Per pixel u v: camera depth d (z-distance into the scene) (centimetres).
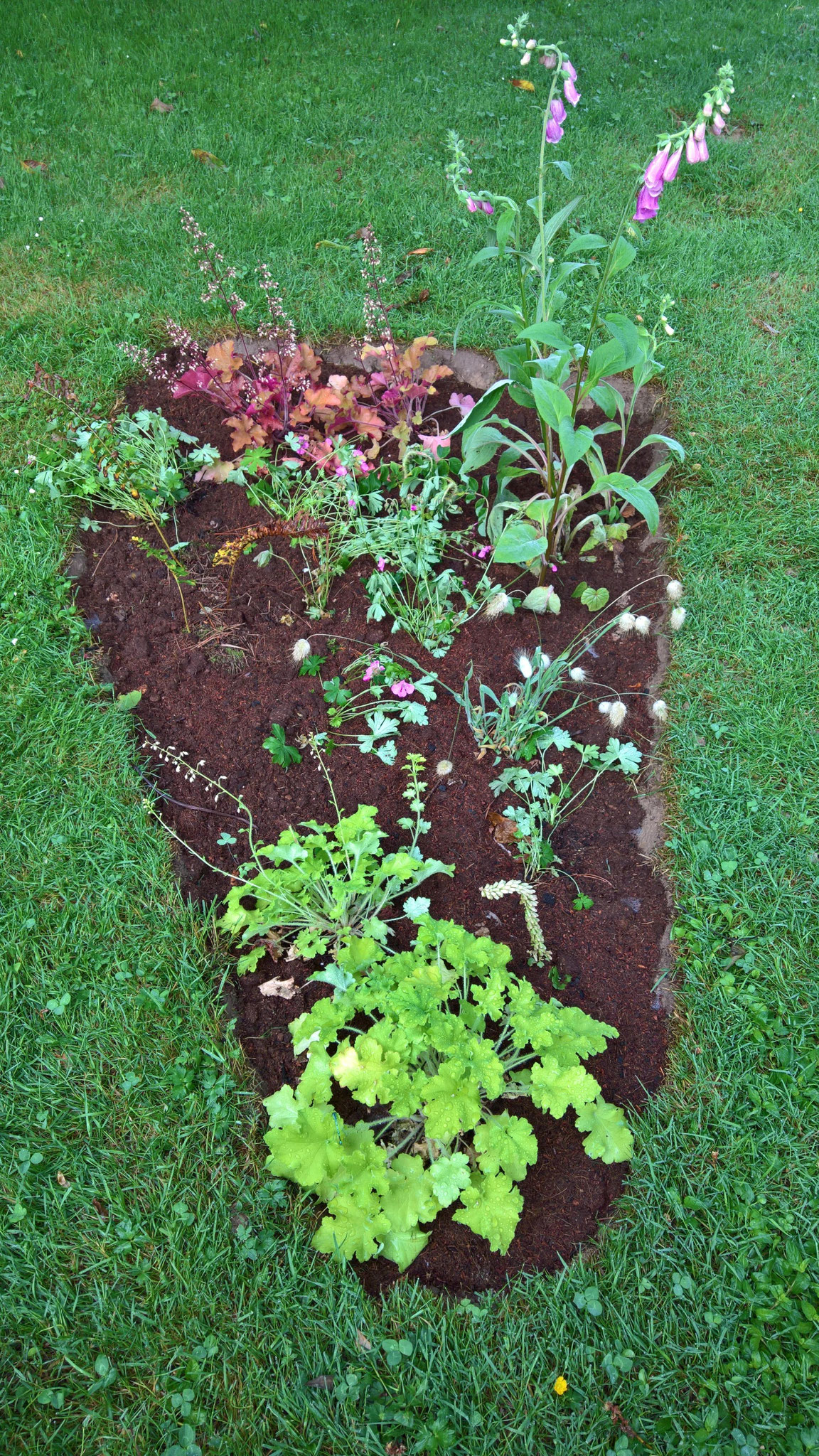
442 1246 196
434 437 345
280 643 312
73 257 448
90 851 253
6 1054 216
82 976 230
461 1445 169
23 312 417
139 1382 175
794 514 343
